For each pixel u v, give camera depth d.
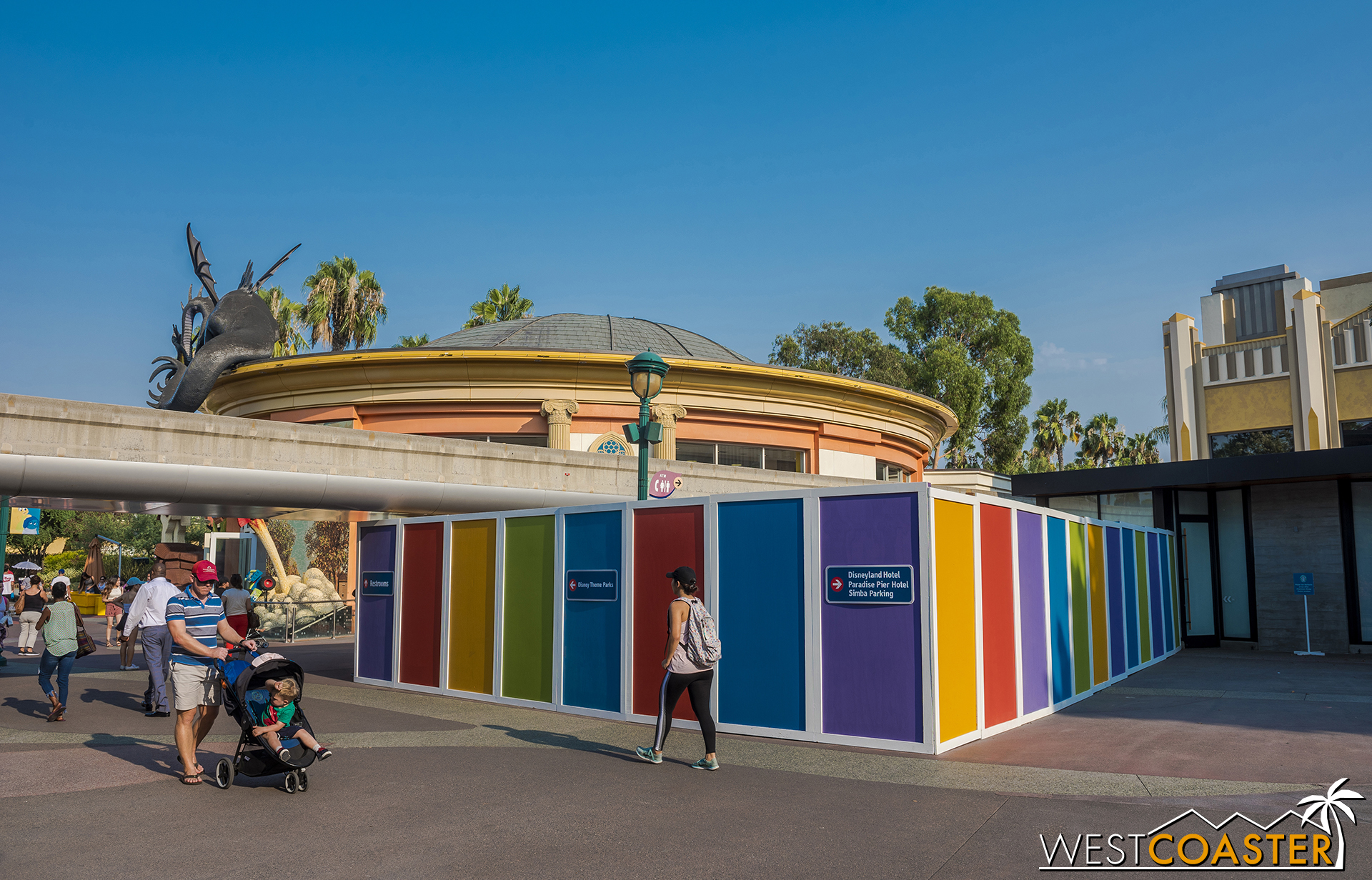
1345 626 18.75
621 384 26.12
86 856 5.46
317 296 48.78
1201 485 19.88
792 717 9.67
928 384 53.56
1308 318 35.56
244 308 26.16
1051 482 21.69
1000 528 10.67
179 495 14.54
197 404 25.06
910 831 6.04
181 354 27.77
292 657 19.84
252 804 6.73
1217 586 20.38
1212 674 15.10
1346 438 34.62
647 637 10.89
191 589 7.56
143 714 11.38
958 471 35.88
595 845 5.72
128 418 14.08
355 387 26.25
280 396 27.38
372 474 16.48
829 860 5.42
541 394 25.83
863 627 9.30
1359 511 18.89
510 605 12.62
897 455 32.16
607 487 19.44
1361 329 34.66
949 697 9.06
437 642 13.71
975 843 5.76
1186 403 38.31
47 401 13.41
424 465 17.08
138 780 7.53
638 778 7.66
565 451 18.89
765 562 10.09
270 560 29.52
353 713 11.52
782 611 9.90
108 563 50.22
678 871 5.23
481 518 13.30
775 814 6.48
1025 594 11.12
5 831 5.98
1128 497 20.92
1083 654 12.90
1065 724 10.52
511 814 6.48
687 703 10.49
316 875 5.13
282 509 16.52
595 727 10.46
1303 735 9.19
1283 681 13.77
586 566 11.70
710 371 26.69
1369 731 9.39
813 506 9.75
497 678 12.62
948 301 56.53
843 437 29.27
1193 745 8.84
